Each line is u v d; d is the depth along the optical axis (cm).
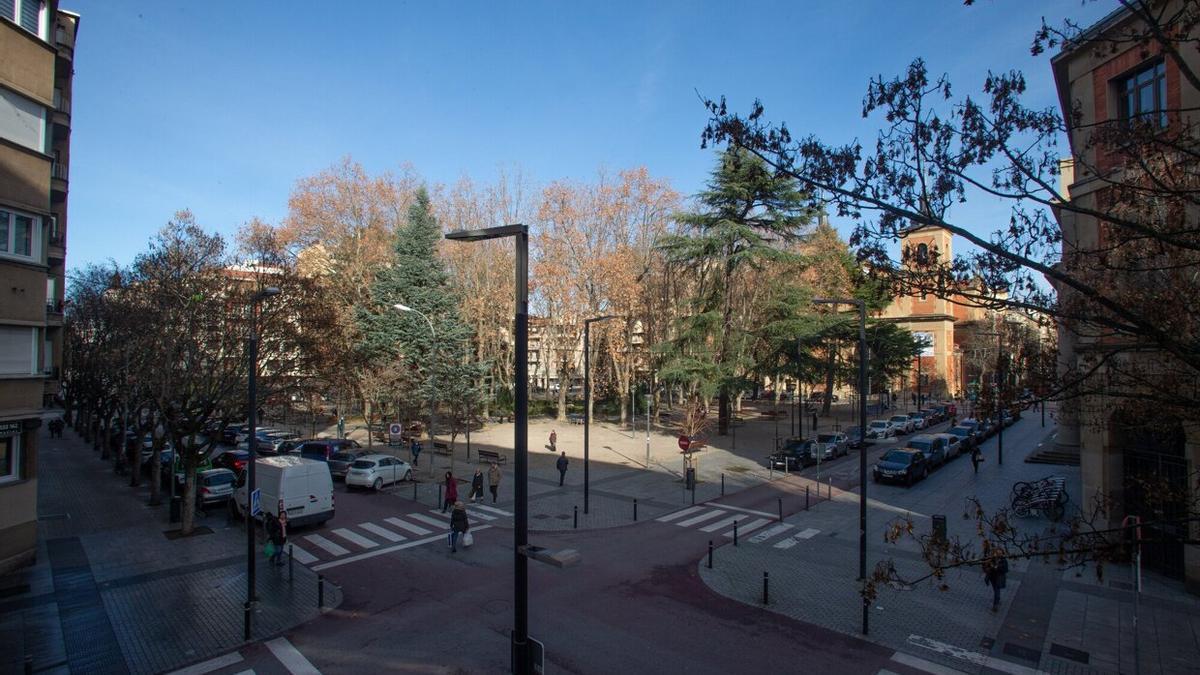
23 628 1184
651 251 4747
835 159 616
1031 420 5650
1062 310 666
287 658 1077
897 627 1212
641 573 1536
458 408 3366
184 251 2070
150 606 1301
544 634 1170
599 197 4856
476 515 2148
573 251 4784
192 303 1970
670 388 4469
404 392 3781
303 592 1393
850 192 625
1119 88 1509
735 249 3591
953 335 7188
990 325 5422
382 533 1911
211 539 1828
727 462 3338
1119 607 1308
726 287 3753
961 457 3503
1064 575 1501
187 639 1147
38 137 1520
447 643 1134
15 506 1516
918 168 616
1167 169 641
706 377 3509
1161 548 1504
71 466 3181
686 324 3662
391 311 4166
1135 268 654
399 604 1325
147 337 2012
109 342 2514
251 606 1210
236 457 2784
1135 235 624
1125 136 618
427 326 4078
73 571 1520
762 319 3900
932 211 610
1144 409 726
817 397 7075
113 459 3444
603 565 1602
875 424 4347
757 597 1371
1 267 1428
